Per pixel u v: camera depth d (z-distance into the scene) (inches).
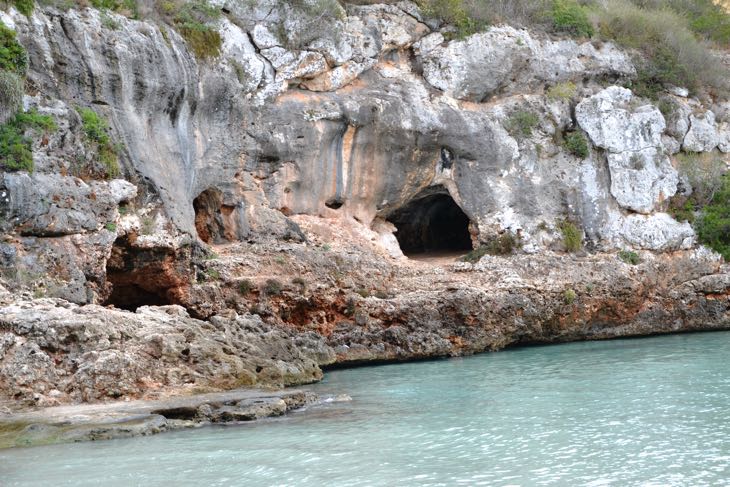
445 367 900.0
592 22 1380.4
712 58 1486.2
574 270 1168.2
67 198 724.7
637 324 1198.3
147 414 557.9
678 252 1262.3
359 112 1122.0
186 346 657.0
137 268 835.4
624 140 1267.2
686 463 476.7
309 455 493.4
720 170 1333.7
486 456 493.7
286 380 739.4
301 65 1111.0
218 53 1030.4
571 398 676.1
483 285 1093.8
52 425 528.1
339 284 992.9
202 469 462.3
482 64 1233.4
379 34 1190.9
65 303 650.8
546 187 1237.1
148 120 889.5
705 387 712.4
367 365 937.5
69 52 808.3
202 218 1019.9
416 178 1187.9
